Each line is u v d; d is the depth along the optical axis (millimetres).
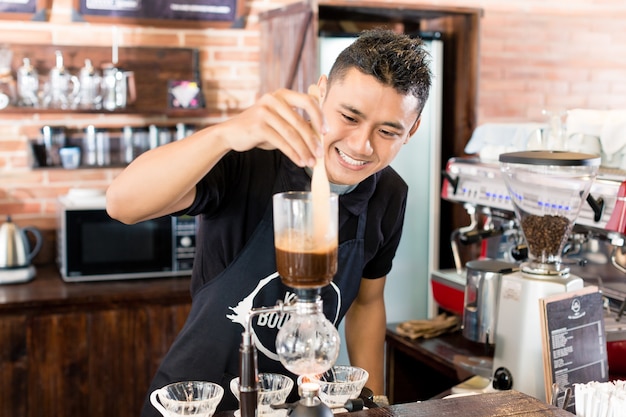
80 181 3771
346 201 1704
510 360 1949
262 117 1216
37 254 3742
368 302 2018
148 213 1463
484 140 2924
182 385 1381
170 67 3812
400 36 1458
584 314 1823
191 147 1346
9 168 3654
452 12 3699
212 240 1704
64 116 3703
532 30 4461
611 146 2311
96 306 3207
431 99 3762
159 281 3443
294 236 1090
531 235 1991
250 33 3957
